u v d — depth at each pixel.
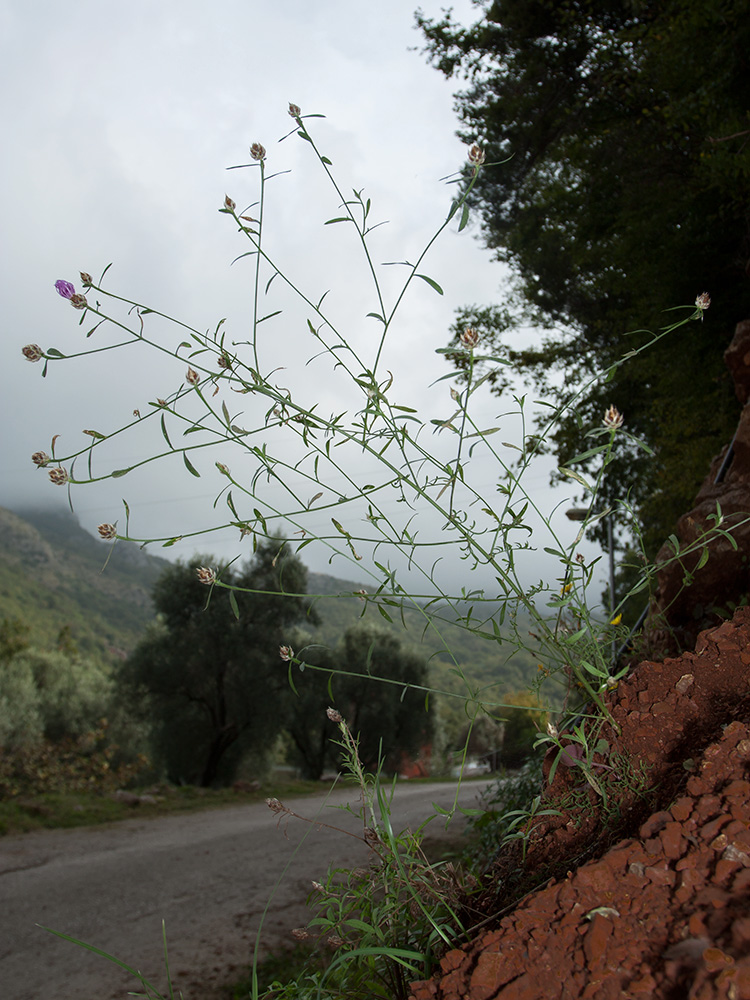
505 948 1.27
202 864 9.63
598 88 12.23
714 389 9.78
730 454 3.96
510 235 15.45
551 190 13.47
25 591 161.12
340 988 1.69
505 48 13.52
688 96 9.33
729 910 1.15
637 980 1.11
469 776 25.70
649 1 11.57
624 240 10.81
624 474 13.16
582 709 1.85
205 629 25.27
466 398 1.59
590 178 12.09
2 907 7.88
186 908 7.26
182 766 25.77
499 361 1.56
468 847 3.48
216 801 17.16
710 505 3.48
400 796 15.47
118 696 26.06
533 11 12.32
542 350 16.61
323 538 1.69
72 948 6.22
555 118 12.98
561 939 1.24
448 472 1.62
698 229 9.49
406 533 1.67
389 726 29.09
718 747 1.52
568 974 1.18
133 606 190.12
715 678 1.84
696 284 9.67
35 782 16.52
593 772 1.76
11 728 25.20
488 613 1.69
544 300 15.77
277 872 8.43
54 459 1.60
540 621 1.64
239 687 25.36
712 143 8.15
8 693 27.09
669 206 9.99
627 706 1.86
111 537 1.54
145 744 31.97
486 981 1.22
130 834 12.76
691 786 1.45
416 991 1.31
